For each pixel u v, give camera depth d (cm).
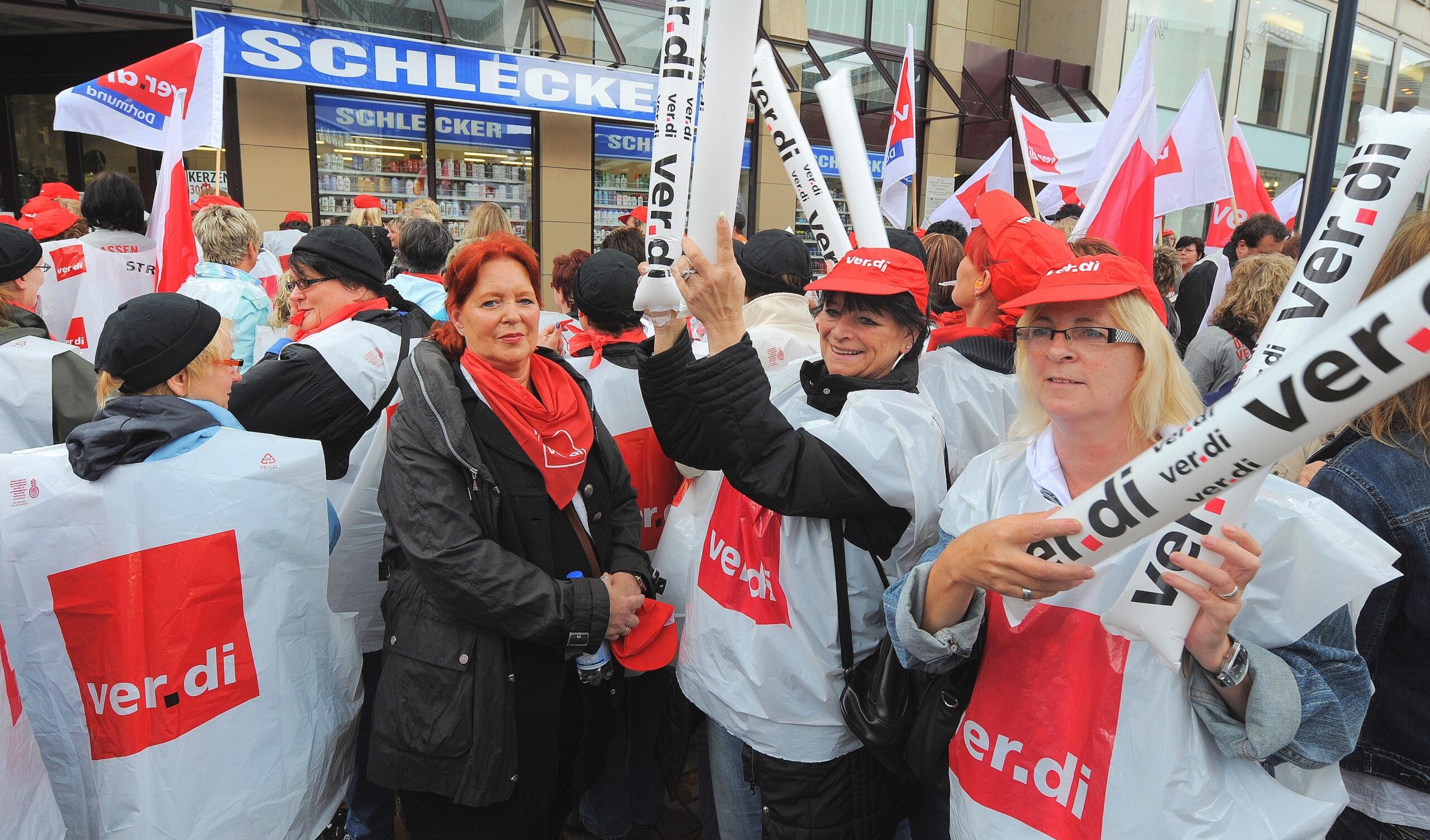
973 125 1304
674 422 169
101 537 155
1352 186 99
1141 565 104
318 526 178
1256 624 114
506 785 174
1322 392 72
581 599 175
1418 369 67
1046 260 139
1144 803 111
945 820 187
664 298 162
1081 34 1398
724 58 138
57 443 235
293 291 271
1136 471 89
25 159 866
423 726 171
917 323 175
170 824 156
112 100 395
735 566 173
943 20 1244
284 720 171
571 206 952
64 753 159
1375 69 1767
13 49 827
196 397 181
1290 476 200
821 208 215
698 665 179
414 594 177
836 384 175
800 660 163
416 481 170
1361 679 115
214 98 410
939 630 126
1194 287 474
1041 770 121
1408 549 129
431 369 175
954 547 116
